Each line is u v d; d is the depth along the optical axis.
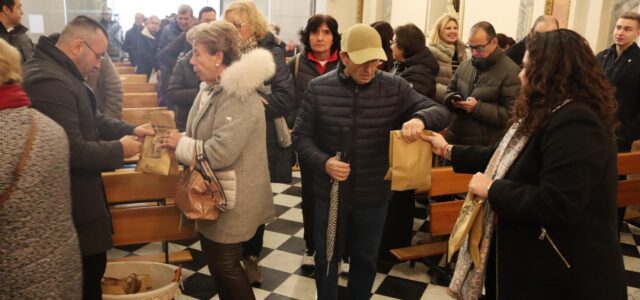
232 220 1.94
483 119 3.05
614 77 3.62
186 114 3.36
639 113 3.54
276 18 11.77
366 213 2.11
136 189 2.40
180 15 5.39
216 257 2.00
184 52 4.62
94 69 1.82
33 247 1.01
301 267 3.06
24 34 3.44
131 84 5.05
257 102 1.94
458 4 7.13
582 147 1.32
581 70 1.38
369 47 1.88
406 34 2.98
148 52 7.15
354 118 2.02
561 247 1.41
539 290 1.45
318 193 2.13
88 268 1.84
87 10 10.02
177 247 3.34
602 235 1.40
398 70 3.09
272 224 3.76
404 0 8.83
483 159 1.79
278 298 2.71
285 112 2.67
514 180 1.47
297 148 2.12
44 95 1.59
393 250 3.05
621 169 3.40
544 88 1.41
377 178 2.08
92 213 1.76
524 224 1.46
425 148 1.92
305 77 2.81
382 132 2.05
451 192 2.79
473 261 1.58
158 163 1.92
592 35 4.75
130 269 2.37
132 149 1.86
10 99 1.03
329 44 2.75
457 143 3.21
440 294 2.81
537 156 1.43
